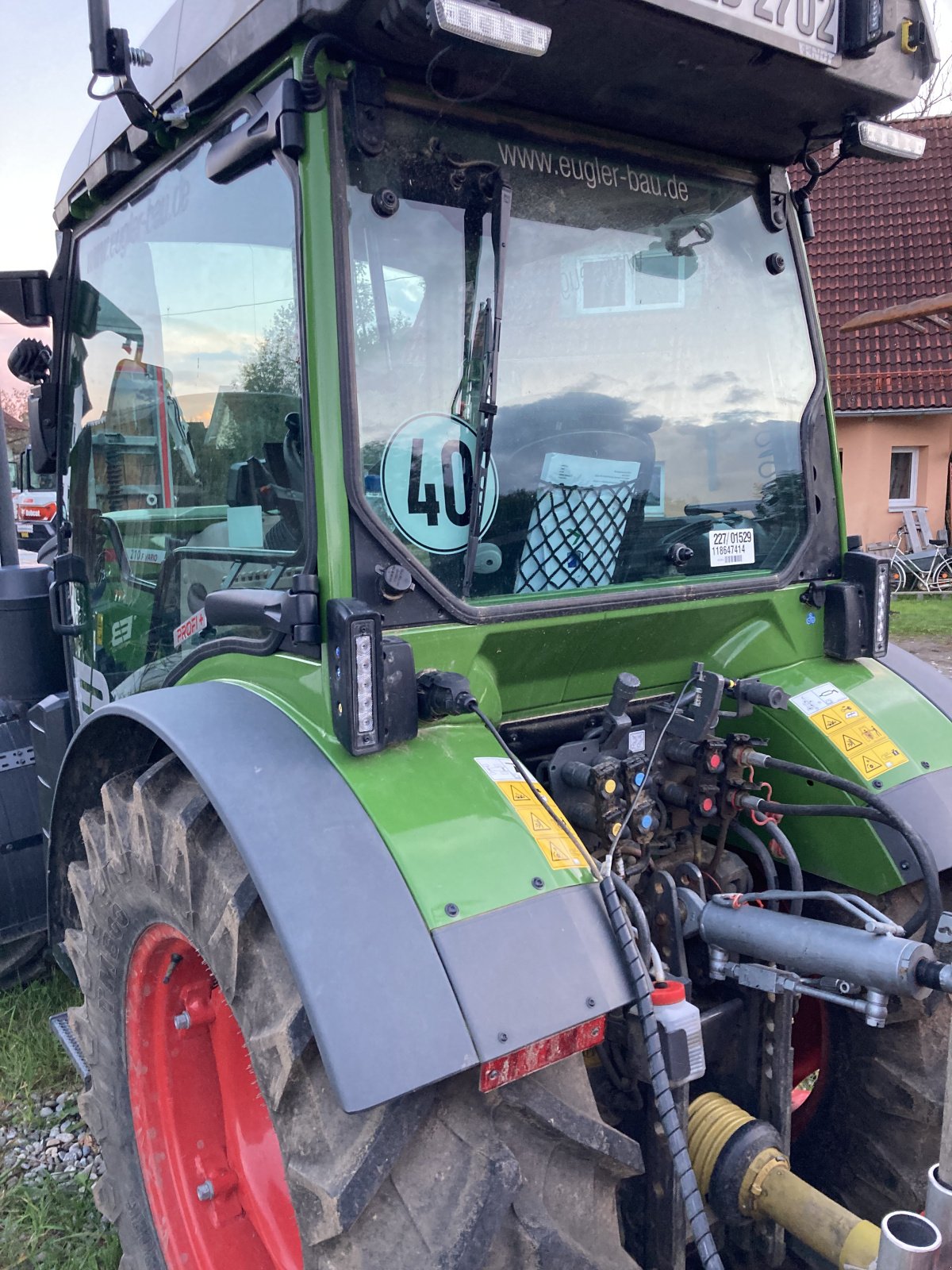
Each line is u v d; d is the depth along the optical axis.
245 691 2.00
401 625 1.90
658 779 2.29
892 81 2.16
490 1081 1.47
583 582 2.25
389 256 1.92
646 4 1.76
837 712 2.43
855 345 15.54
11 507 3.68
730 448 2.51
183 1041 2.31
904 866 2.22
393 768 1.75
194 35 2.08
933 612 12.20
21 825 3.42
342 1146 1.47
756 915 2.02
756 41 1.91
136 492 2.72
